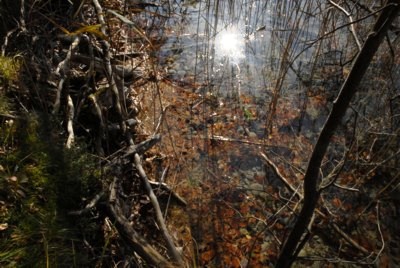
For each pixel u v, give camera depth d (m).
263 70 4.01
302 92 3.77
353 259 2.43
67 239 1.77
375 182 2.93
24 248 1.59
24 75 2.46
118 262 1.98
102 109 2.67
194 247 2.41
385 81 3.37
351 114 3.50
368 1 3.13
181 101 3.56
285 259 1.98
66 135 2.29
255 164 3.05
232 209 2.69
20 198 1.79
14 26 2.82
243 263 2.37
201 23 4.65
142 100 3.38
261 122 3.44
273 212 2.70
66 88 2.48
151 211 2.47
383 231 2.60
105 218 2.12
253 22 4.60
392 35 3.76
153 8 4.75
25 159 1.96
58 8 3.24
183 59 4.09
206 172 2.94
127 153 2.48
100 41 3.00
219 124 3.37
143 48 3.85
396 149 3.10
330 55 4.05
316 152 1.56
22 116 2.16
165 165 2.92
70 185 1.99
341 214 2.70
